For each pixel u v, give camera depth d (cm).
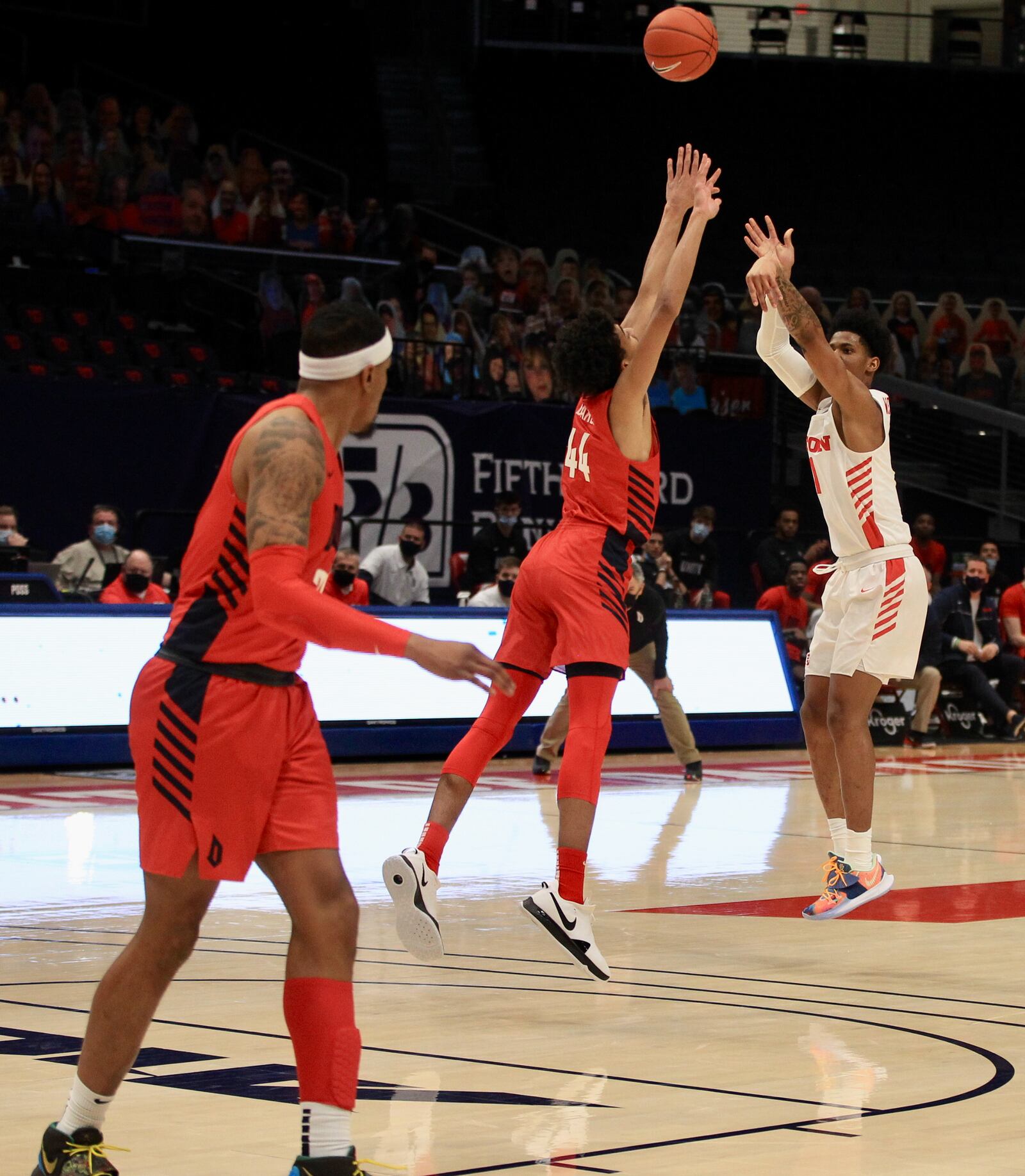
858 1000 669
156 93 3388
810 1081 532
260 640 415
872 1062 560
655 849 1173
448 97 4031
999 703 2266
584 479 710
